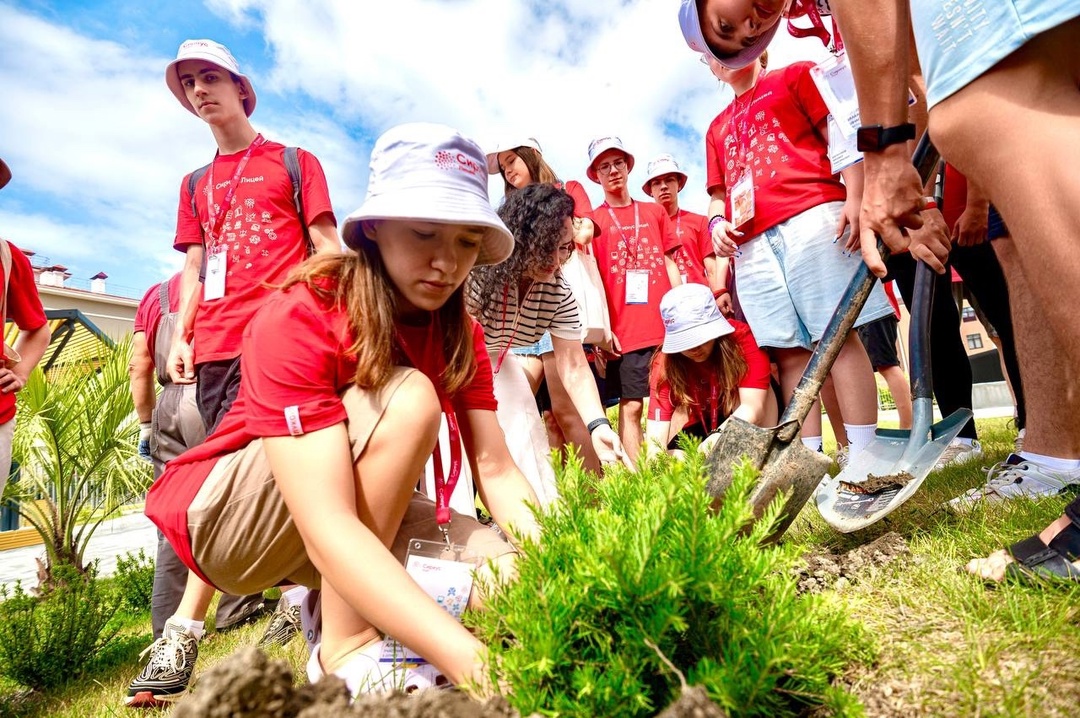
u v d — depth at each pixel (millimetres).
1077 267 1166
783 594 1066
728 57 2453
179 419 3260
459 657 1104
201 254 3074
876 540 1812
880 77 1698
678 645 1040
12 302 3145
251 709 896
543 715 941
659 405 3875
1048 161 1187
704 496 1039
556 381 3736
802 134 2969
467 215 1344
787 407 1959
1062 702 959
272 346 1362
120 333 21562
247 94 3174
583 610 1002
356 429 1375
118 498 6641
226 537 1522
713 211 3639
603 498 1314
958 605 1324
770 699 1008
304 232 3018
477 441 1811
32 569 11398
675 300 3535
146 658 3322
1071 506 1359
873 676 1142
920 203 1790
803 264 2916
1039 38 1218
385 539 1429
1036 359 2189
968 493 2180
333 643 1395
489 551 1581
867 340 4270
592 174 5207
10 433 2928
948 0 1293
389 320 1417
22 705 2900
